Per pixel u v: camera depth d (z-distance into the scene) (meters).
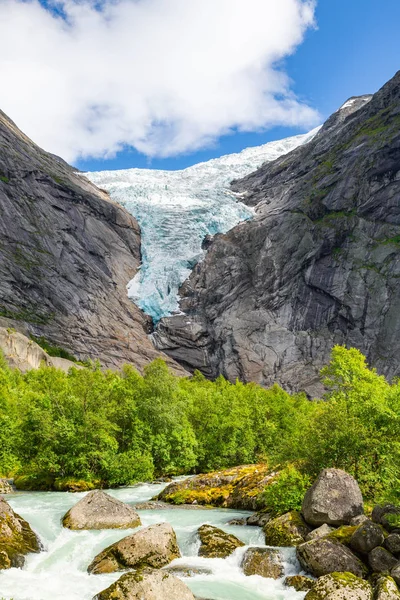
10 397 58.19
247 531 23.92
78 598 16.66
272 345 133.62
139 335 141.88
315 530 21.23
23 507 29.02
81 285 140.50
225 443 51.91
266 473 31.62
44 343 117.69
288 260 147.00
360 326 128.88
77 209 161.88
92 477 39.44
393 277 129.38
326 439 27.47
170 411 49.97
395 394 30.14
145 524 25.66
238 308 143.88
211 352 139.50
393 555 18.41
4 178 144.38
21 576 18.64
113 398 48.75
